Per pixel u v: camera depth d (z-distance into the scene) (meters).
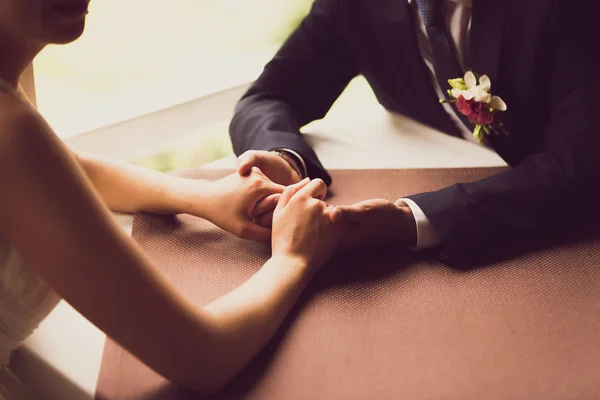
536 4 1.13
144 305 0.85
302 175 1.25
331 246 1.09
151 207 1.19
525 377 0.96
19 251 0.83
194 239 1.17
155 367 0.88
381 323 1.03
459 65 1.26
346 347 1.00
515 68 1.18
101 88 1.66
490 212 1.14
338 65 1.40
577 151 1.15
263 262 1.13
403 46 1.29
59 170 0.81
